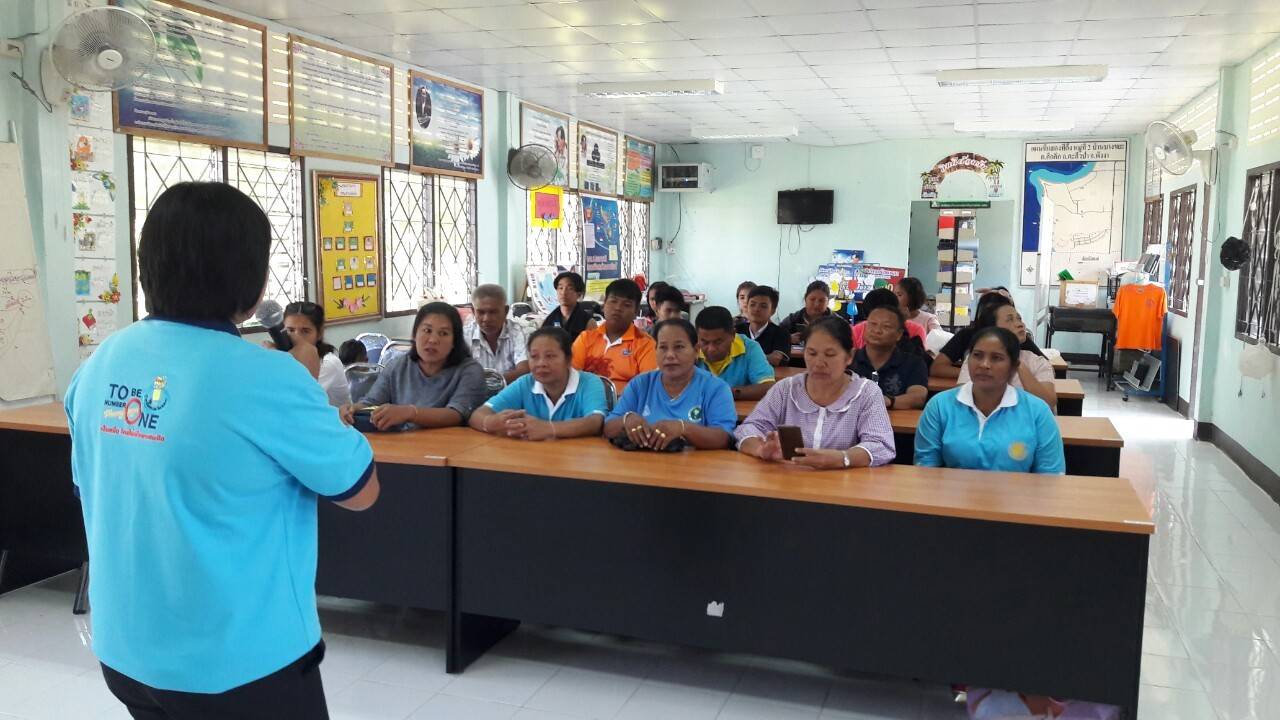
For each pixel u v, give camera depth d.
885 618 2.63
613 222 11.66
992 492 2.66
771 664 3.20
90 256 4.77
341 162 6.68
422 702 2.89
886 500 2.57
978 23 5.93
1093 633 2.46
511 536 2.99
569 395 3.48
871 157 12.53
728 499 2.75
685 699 2.93
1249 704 2.98
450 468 3.01
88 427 1.39
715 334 4.39
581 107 9.60
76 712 2.79
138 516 1.32
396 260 7.43
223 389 1.30
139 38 4.22
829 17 5.84
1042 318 11.23
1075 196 11.94
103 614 1.39
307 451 1.37
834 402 3.11
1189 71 7.37
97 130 4.76
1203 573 4.26
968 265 12.18
